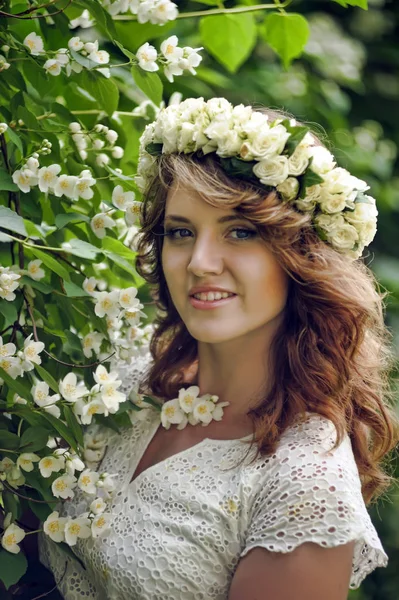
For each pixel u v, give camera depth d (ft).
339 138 15.65
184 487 7.16
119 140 8.63
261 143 6.72
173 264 7.27
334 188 6.93
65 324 7.86
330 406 7.11
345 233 7.13
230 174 6.84
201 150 7.00
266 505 6.72
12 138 6.82
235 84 14.53
